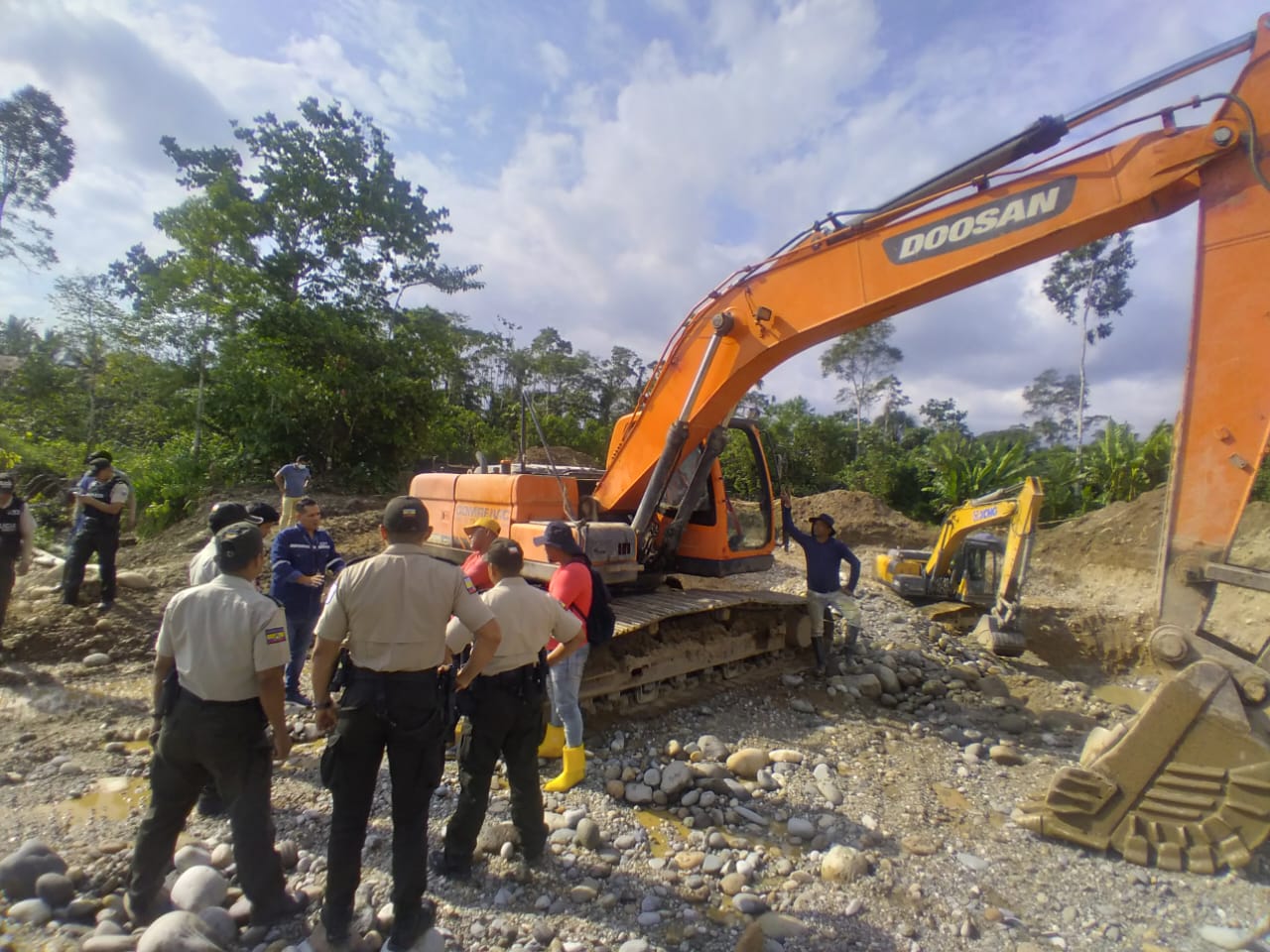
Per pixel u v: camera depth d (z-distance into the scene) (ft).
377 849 11.55
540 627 11.03
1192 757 12.02
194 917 9.03
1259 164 11.82
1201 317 12.26
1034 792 14.92
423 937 9.30
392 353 56.29
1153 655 12.66
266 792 9.62
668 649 18.90
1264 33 11.91
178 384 53.83
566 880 11.05
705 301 18.98
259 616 9.24
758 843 12.57
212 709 9.11
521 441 21.20
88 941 8.65
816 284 16.79
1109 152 13.29
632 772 14.83
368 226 56.70
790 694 20.58
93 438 66.85
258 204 54.39
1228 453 11.96
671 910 10.52
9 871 9.94
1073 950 9.86
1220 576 11.79
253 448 51.85
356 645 9.19
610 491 21.30
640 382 23.06
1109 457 75.66
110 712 17.71
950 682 22.26
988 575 32.73
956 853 12.32
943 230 14.99
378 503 50.44
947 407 173.78
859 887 11.19
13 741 15.76
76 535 24.61
